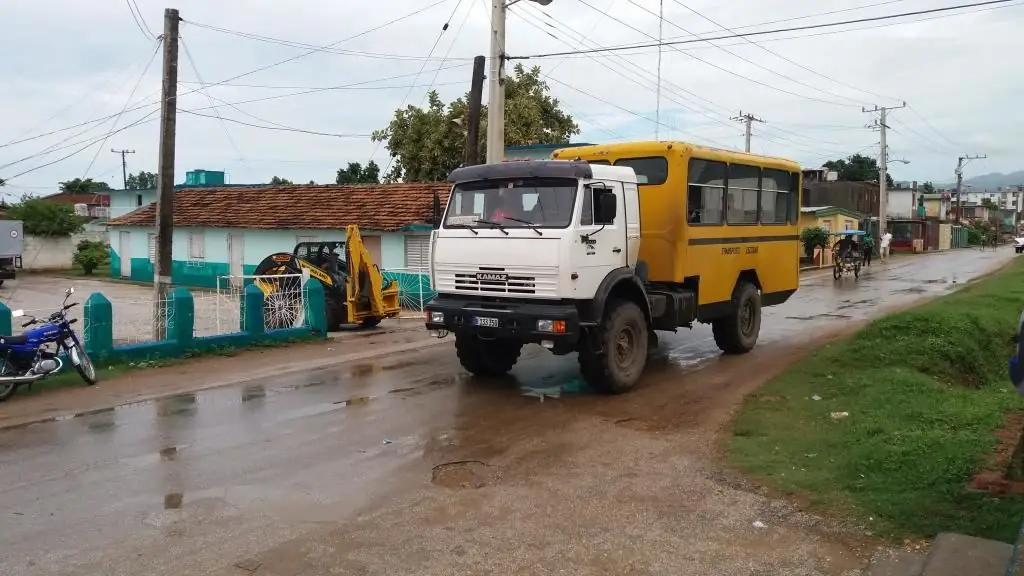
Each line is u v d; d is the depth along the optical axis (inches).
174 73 518.6
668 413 335.0
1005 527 188.5
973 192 5753.0
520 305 349.1
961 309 570.3
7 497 230.5
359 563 185.2
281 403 354.9
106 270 1573.6
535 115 1282.0
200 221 1163.3
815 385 374.9
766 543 196.2
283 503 225.6
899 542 192.9
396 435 300.2
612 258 365.7
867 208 2401.6
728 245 458.0
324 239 999.0
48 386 383.6
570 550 192.9
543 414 333.4
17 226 1247.5
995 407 305.0
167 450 280.1
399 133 1380.4
